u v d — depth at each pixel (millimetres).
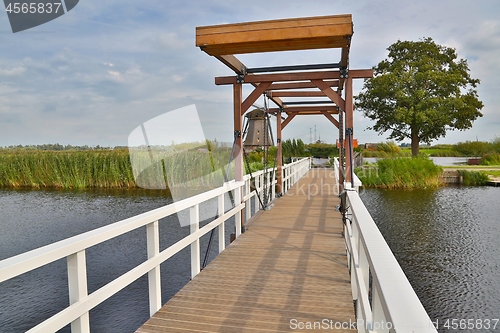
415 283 6559
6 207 11883
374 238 1764
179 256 7066
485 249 8406
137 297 5465
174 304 3014
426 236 9547
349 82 5512
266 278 3613
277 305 2982
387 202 14391
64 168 16594
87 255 7070
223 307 2953
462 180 19750
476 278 6719
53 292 5574
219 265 4023
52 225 9234
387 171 18625
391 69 26203
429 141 26266
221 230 4547
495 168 23688
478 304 5688
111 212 10523
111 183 14945
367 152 27828
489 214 11891
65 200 13078
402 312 940
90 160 16125
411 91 24984
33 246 7496
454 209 12805
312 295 3186
